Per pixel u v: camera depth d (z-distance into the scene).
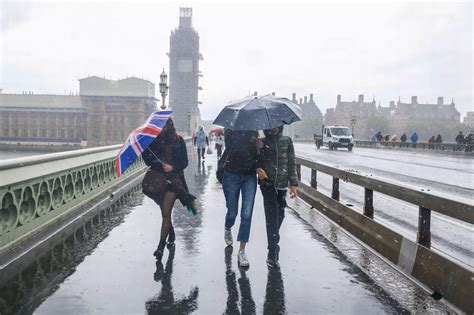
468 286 4.22
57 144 148.62
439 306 4.35
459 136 39.34
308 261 5.88
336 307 4.32
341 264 5.75
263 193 5.75
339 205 8.74
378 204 11.26
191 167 21.83
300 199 11.73
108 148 12.59
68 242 6.74
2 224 5.97
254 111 5.54
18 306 4.27
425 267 5.01
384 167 22.44
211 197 11.91
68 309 4.21
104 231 7.54
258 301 4.47
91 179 10.68
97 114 150.62
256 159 5.79
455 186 14.48
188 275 5.27
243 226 5.75
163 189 5.96
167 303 4.40
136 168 18.00
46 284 4.88
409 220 9.07
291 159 5.79
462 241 7.40
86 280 5.04
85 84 151.38
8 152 143.50
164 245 5.95
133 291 4.71
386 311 4.23
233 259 5.97
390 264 5.74
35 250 6.26
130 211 9.52
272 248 5.62
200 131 22.50
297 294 4.67
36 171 7.02
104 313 4.13
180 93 191.88
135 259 5.91
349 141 44.22
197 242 6.91
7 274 5.20
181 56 192.00
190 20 194.25
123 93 151.50
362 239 6.98
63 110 150.00
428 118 194.75
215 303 4.41
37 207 7.20
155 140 5.95
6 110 149.50
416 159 30.59
